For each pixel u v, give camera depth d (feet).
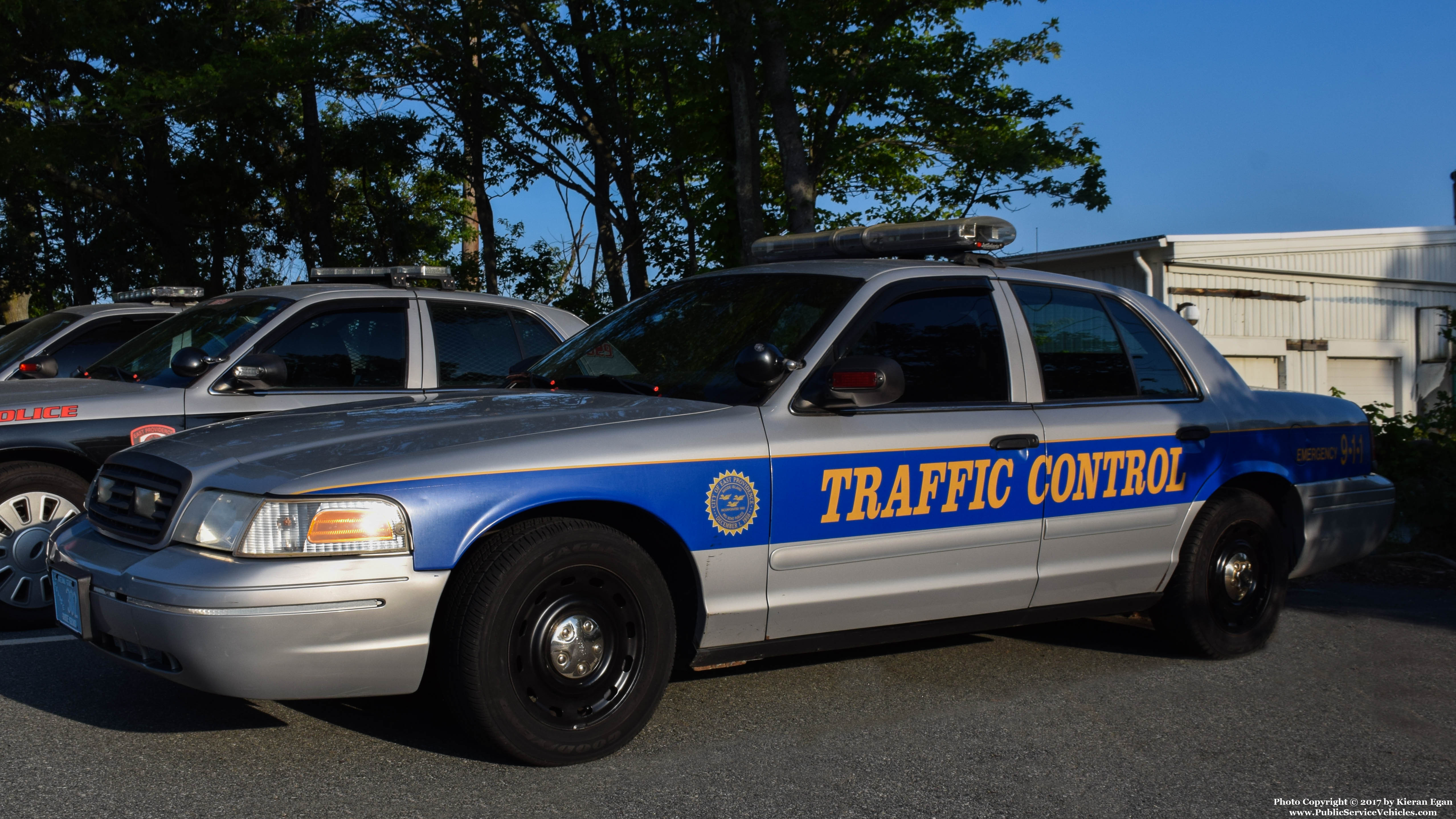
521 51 68.23
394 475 11.19
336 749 12.37
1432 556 25.63
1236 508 17.08
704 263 65.87
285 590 10.66
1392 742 13.56
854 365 13.08
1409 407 65.77
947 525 14.29
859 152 60.49
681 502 12.42
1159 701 15.05
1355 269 63.05
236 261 93.15
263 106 73.46
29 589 18.06
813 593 13.41
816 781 11.86
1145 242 55.98
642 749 12.67
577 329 23.86
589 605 12.04
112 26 64.64
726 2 46.11
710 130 59.57
